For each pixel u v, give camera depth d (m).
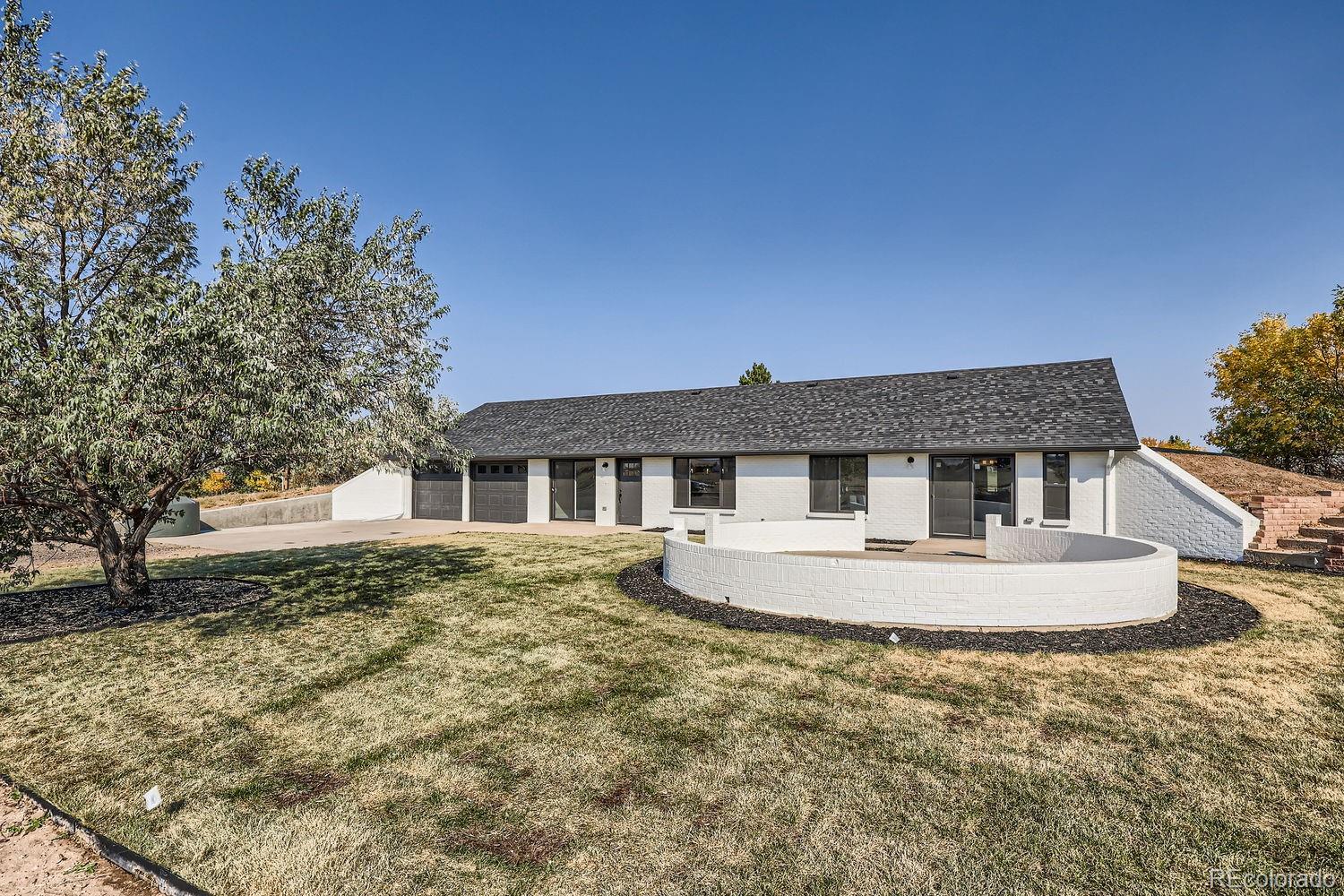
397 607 9.34
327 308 9.89
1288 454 22.03
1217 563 12.31
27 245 8.61
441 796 4.10
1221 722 5.03
